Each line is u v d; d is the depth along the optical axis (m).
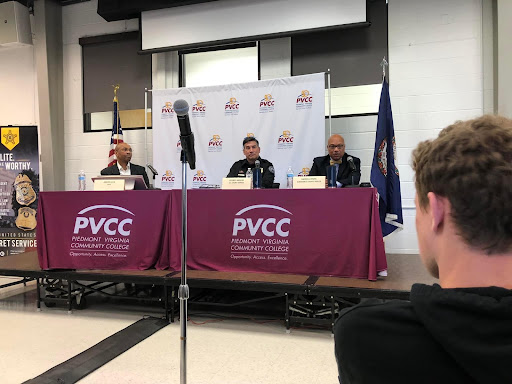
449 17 3.89
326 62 4.26
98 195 2.81
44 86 4.95
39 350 2.22
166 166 4.43
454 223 0.40
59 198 2.86
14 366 2.02
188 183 4.37
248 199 2.57
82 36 5.11
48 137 4.98
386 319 0.42
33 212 4.49
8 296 3.43
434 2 3.93
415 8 3.98
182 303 1.52
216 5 4.30
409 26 4.01
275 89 4.10
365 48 4.14
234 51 4.67
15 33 4.95
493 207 0.37
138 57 4.92
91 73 5.10
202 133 4.32
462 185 0.39
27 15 5.06
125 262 2.78
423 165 0.45
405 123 4.02
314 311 2.48
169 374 1.93
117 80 5.00
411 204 3.98
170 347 2.26
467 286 0.40
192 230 2.68
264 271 2.55
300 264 2.49
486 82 3.80
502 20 3.56
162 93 4.43
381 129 2.99
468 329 0.35
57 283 3.00
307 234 2.47
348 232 2.39
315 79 3.98
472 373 0.34
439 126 3.93
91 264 2.82
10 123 5.35
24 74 5.27
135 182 2.90
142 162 4.90
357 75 4.17
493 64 3.75
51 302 3.05
